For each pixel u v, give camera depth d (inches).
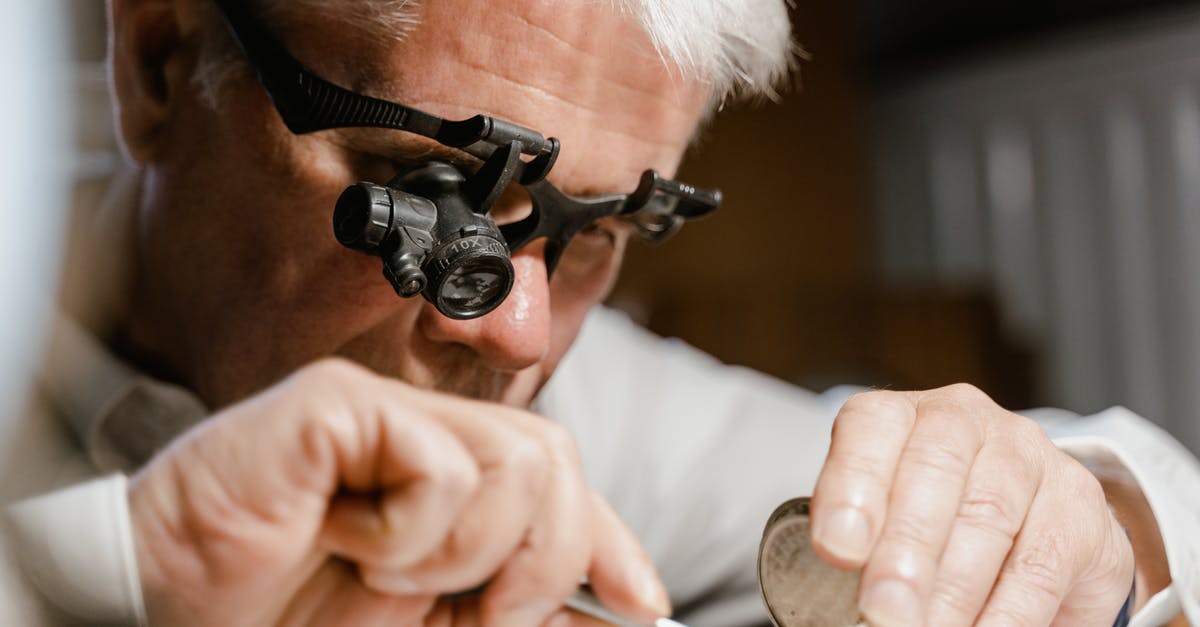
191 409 25.4
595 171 23.4
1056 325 69.1
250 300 24.0
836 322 62.9
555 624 20.8
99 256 25.2
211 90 23.6
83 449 24.3
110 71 24.7
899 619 20.4
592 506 20.1
